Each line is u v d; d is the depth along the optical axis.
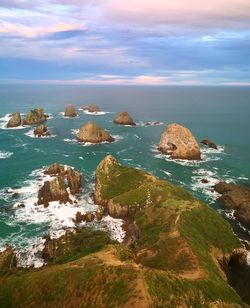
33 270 62.31
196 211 80.81
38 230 81.69
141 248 71.06
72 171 107.50
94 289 53.22
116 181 100.62
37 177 115.31
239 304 57.66
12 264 67.88
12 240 77.56
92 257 60.34
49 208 91.81
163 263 65.12
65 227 83.12
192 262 63.91
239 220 89.38
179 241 69.12
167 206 82.38
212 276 61.53
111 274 54.66
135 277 53.53
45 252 72.81
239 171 127.81
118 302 50.59
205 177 120.69
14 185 107.81
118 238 80.00
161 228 75.38
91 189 105.25
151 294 51.44
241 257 74.38
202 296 55.25
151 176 100.81
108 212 90.62
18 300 54.62
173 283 55.12
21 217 87.25
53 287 55.00
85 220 86.38
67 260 64.88
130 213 87.50
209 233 75.94
